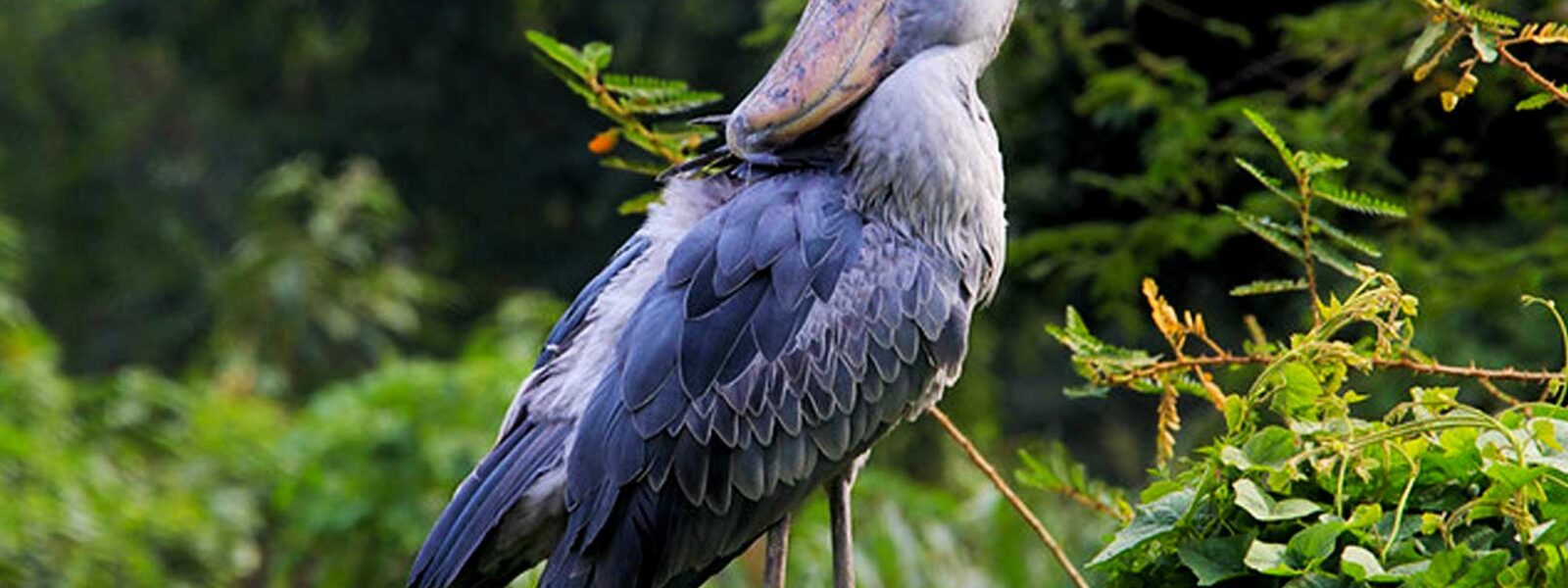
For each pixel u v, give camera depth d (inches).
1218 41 467.8
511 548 245.1
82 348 1079.6
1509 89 426.9
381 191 875.4
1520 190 470.6
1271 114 415.5
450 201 1016.9
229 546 626.8
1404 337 244.1
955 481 624.4
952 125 245.0
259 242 839.1
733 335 241.9
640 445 238.8
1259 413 225.1
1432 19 237.5
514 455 243.0
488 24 991.6
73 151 1146.7
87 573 602.9
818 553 482.6
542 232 1013.2
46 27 1169.4
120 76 1178.6
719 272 243.6
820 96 244.7
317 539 563.8
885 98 245.1
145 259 1112.2
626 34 864.3
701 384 240.5
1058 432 901.8
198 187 1127.6
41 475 608.7
